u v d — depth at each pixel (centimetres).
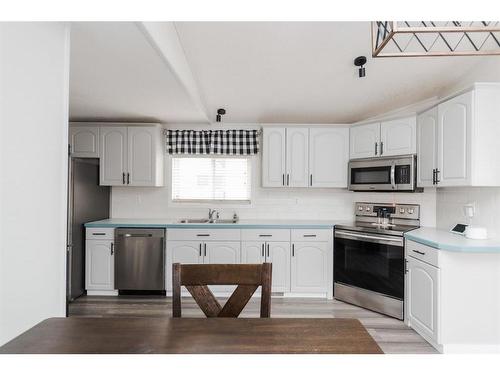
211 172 427
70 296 337
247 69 308
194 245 365
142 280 364
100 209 400
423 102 362
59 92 159
